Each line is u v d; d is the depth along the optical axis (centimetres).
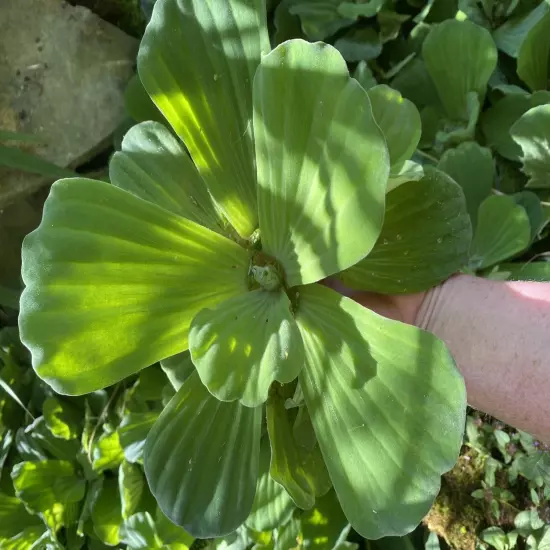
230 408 29
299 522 46
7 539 54
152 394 52
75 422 56
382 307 33
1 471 58
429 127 57
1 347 59
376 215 22
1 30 63
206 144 28
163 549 47
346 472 27
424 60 55
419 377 25
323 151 23
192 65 27
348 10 55
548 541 46
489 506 49
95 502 52
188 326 28
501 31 56
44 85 63
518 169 55
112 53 65
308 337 28
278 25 59
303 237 26
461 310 31
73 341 25
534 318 30
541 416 29
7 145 62
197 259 28
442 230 29
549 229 52
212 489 28
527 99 52
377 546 49
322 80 22
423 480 25
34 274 24
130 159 32
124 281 26
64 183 25
